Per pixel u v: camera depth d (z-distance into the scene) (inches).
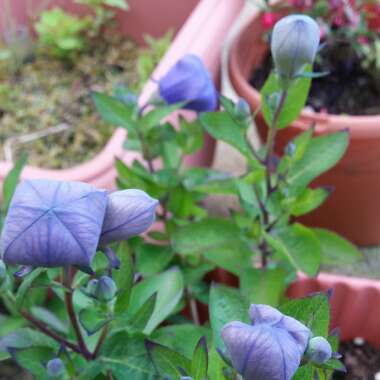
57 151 19.0
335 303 17.2
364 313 17.3
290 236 13.6
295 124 17.6
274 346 7.0
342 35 20.6
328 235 14.8
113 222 8.3
